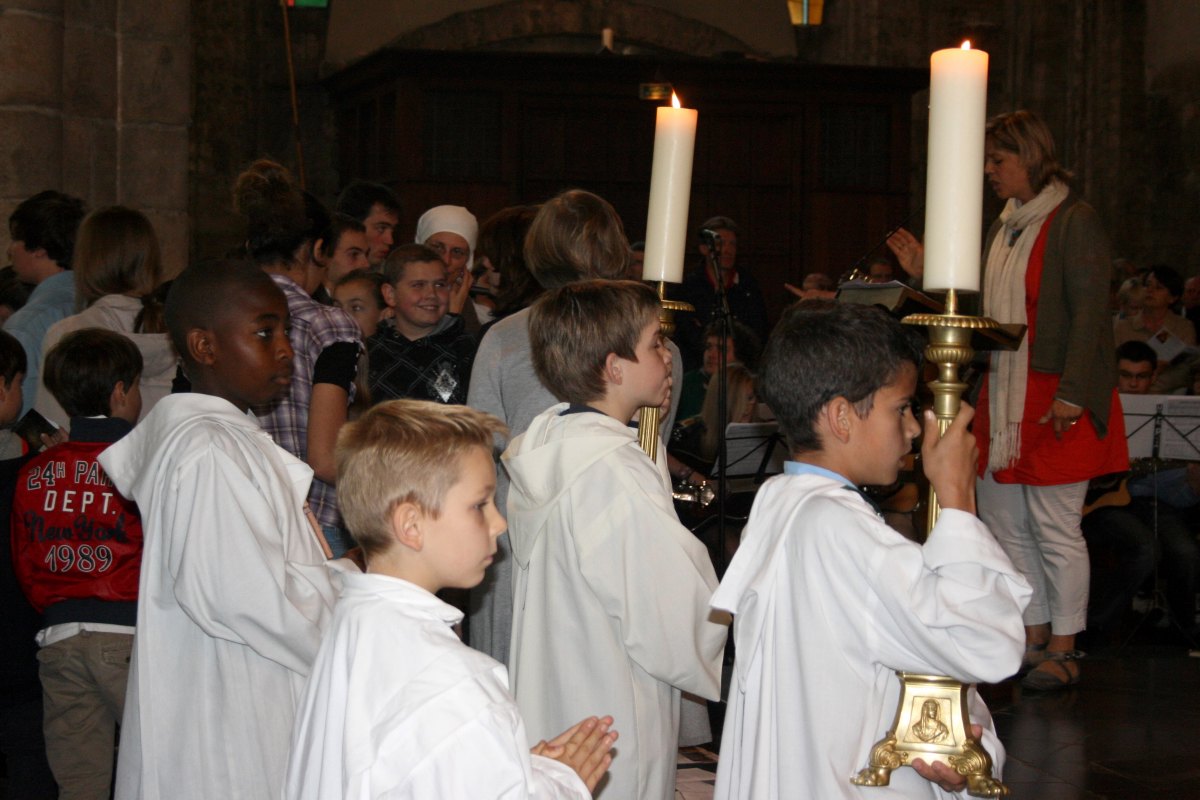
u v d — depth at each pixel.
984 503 4.79
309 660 2.21
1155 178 12.22
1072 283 4.44
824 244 12.30
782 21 14.20
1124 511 5.77
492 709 1.58
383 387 4.02
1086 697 4.57
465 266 5.11
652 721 2.36
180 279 2.45
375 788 1.55
